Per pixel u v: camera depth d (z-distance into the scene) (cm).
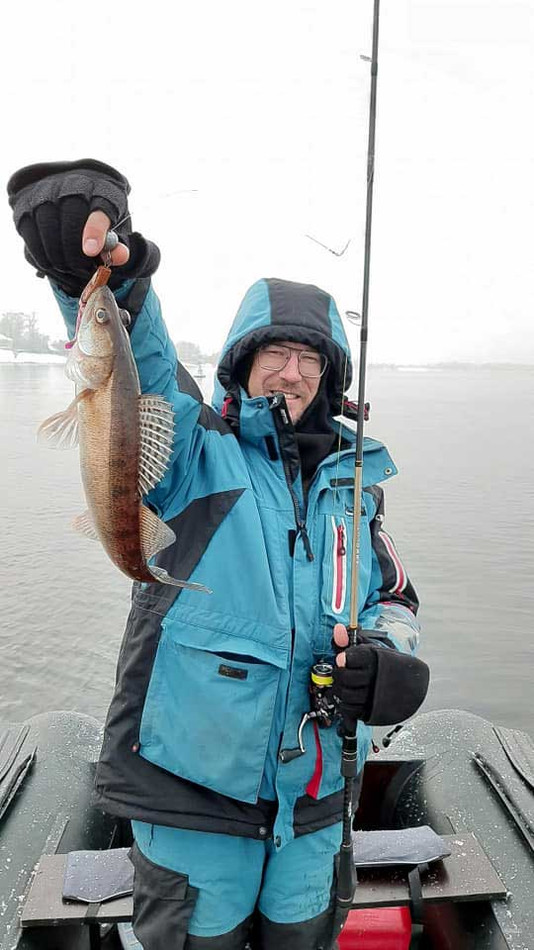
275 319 211
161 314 177
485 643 830
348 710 182
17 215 155
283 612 186
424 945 285
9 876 253
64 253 154
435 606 939
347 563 201
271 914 191
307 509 201
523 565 1108
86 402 161
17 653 782
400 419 3756
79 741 348
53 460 2117
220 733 178
